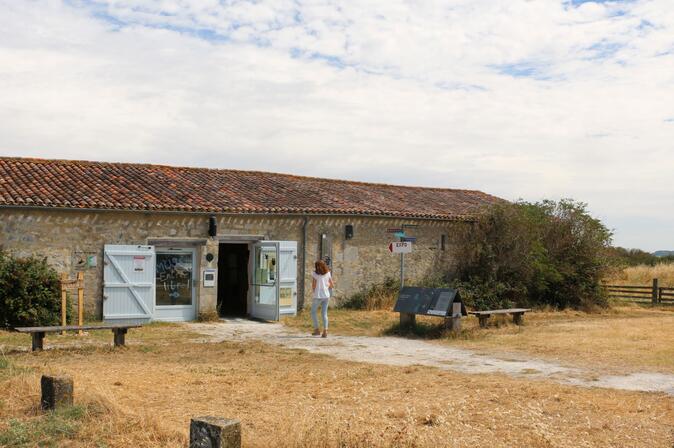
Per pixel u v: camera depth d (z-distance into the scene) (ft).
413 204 76.23
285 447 19.62
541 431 21.62
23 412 21.98
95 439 19.47
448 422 23.04
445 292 48.85
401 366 35.50
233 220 59.62
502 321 55.98
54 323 49.19
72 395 22.31
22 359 35.65
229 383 29.89
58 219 52.06
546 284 72.64
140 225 55.16
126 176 62.90
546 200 77.61
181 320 57.26
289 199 65.98
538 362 37.04
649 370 34.60
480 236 74.02
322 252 64.95
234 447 17.24
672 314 71.20
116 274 53.67
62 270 51.98
